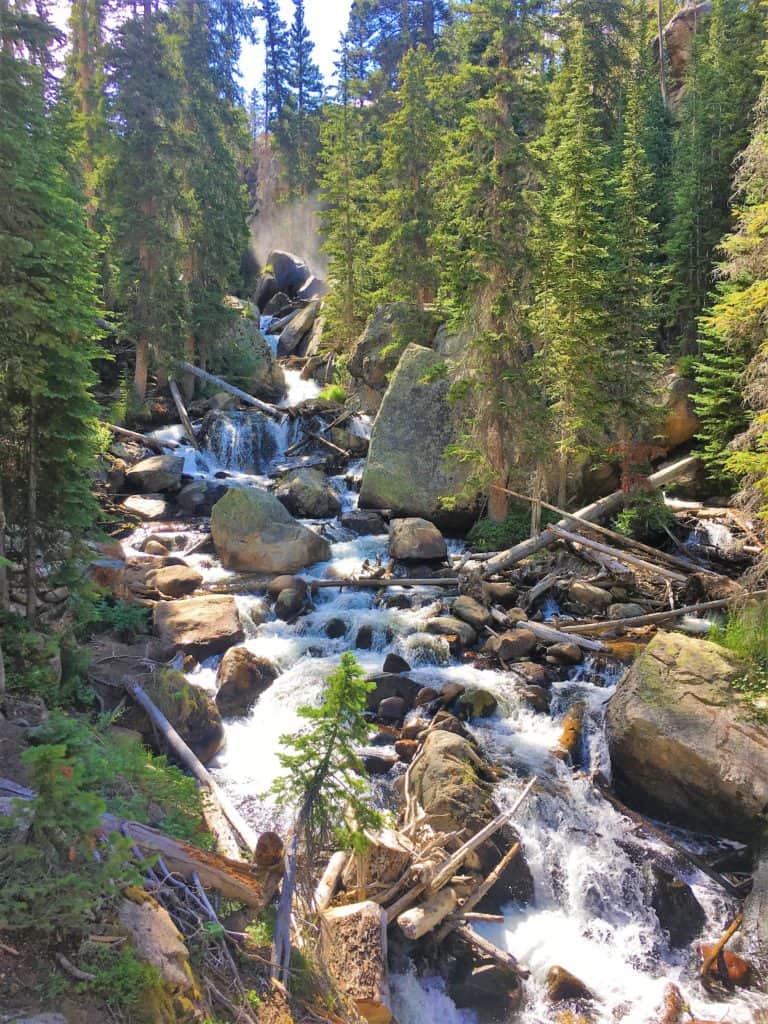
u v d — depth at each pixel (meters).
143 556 20.36
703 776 11.46
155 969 5.75
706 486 25.78
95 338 13.40
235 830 9.73
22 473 12.60
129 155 30.34
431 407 25.64
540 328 21.67
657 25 57.22
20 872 5.87
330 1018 6.81
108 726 11.46
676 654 12.91
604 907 10.29
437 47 50.28
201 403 32.78
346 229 37.38
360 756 12.41
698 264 29.98
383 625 16.72
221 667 14.57
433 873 9.16
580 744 13.23
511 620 17.12
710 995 9.25
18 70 11.03
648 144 36.75
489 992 8.80
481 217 21.80
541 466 21.39
